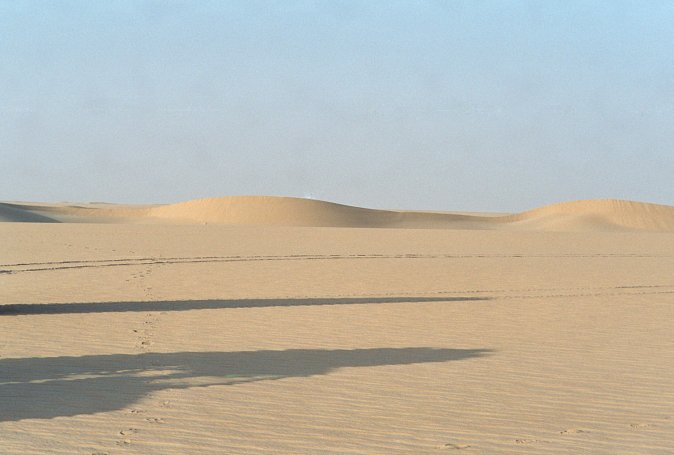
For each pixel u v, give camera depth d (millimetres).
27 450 6988
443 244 49188
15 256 33812
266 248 41844
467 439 7414
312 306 17859
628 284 24156
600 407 8695
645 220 127750
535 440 7387
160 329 14234
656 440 7414
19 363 10969
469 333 14055
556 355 11875
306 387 9594
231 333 13852
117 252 37094
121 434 7520
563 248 46938
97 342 12750
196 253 37125
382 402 8867
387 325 14969
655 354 11984
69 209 135750
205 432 7602
